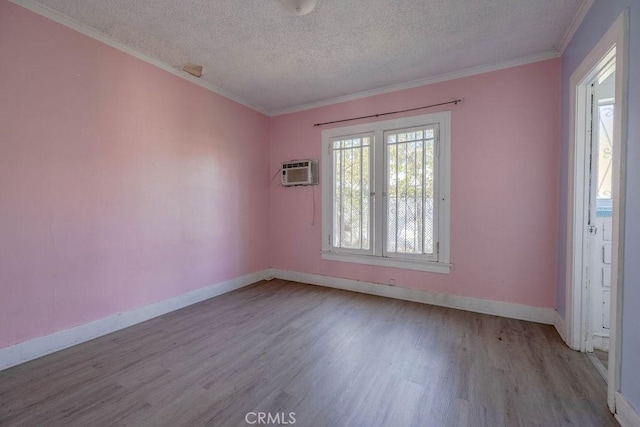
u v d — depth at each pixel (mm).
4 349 1886
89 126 2297
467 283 2971
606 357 2064
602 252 2139
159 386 1725
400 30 2287
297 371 1889
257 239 4078
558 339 2320
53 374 1834
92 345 2215
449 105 3023
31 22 1979
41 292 2053
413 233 3264
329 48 2559
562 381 1774
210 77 3148
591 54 1846
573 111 2186
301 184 3936
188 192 3111
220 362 1991
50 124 2084
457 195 2992
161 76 2824
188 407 1548
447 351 2143
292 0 1856
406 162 3289
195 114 3176
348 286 3684
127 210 2562
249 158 3928
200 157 3240
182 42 2475
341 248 3744
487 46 2508
